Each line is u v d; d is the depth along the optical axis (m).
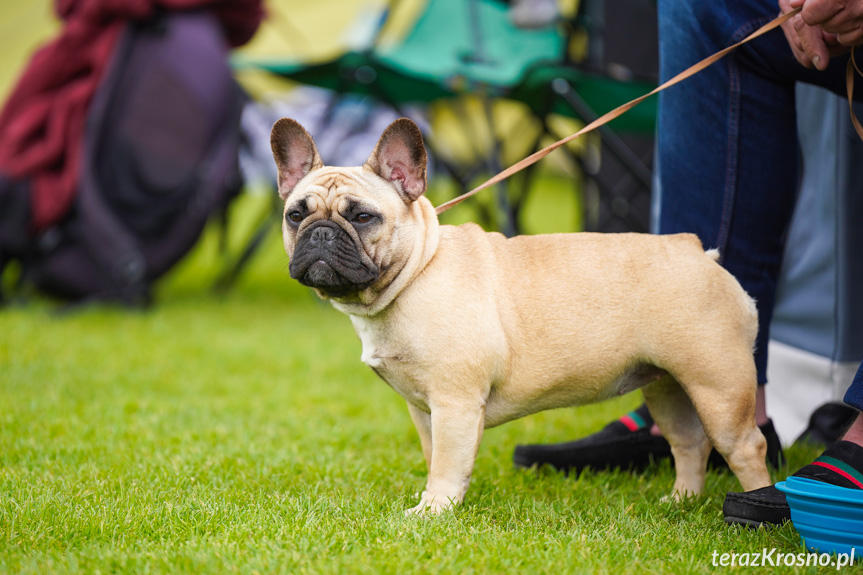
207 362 5.56
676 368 2.63
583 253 2.76
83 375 5.00
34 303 7.49
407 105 9.88
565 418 4.32
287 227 2.80
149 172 6.96
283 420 4.19
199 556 2.18
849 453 2.37
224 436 3.79
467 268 2.71
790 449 3.58
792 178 3.14
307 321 7.30
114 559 2.17
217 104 7.23
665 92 3.19
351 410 4.48
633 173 6.65
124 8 7.01
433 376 2.61
